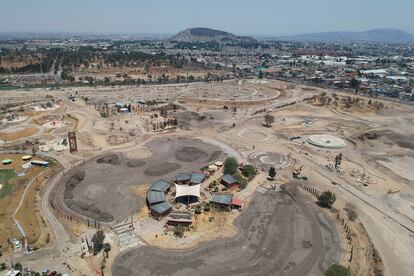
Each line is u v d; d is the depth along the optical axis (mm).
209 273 66250
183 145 141500
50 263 68188
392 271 69562
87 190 99938
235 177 106125
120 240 76250
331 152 139500
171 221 82500
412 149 144250
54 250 72312
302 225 84312
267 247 74938
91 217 85625
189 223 82500
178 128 165625
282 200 97062
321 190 104875
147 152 131875
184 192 92062
